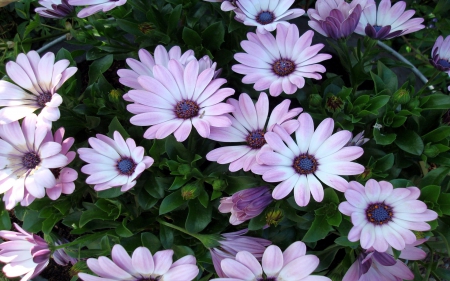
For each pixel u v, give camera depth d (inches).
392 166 16.5
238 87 18.4
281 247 16.0
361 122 16.5
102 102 16.4
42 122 14.4
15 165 14.6
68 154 14.6
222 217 16.0
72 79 17.1
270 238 16.1
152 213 16.4
